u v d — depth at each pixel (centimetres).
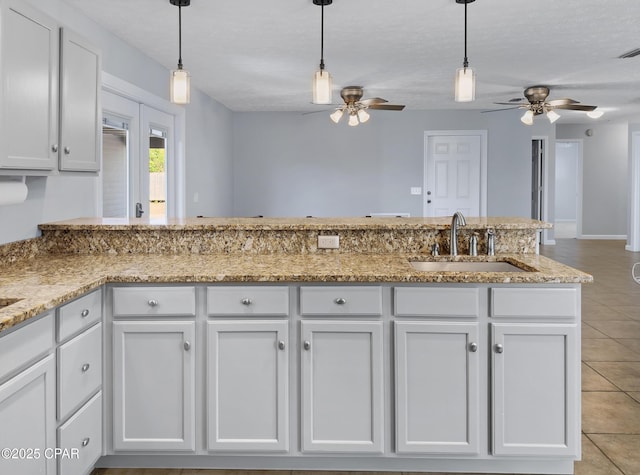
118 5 346
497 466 239
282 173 831
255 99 710
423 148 816
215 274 229
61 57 249
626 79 577
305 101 726
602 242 1094
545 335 226
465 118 812
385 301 230
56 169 246
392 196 823
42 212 304
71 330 203
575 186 1520
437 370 230
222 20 377
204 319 233
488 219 329
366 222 308
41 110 233
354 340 231
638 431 277
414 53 469
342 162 827
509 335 227
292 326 232
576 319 226
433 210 823
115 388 234
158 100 493
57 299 187
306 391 232
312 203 831
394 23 385
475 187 818
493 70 536
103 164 399
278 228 289
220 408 234
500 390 228
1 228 265
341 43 436
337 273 229
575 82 595
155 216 509
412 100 727
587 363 379
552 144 1049
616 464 245
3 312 164
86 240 298
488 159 814
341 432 233
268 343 233
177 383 234
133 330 232
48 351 188
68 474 201
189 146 602
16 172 222
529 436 229
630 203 965
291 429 235
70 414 204
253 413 234
